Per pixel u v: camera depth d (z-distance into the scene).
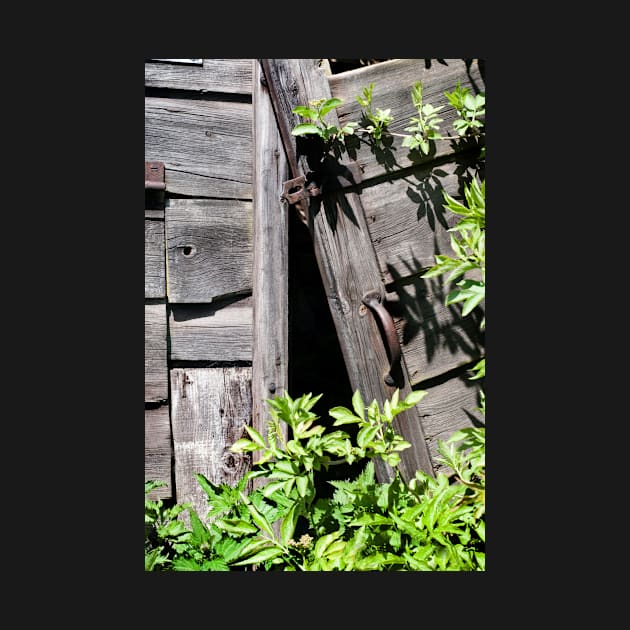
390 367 2.47
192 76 2.56
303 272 3.69
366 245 2.48
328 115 2.46
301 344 3.70
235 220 2.61
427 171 2.54
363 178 2.49
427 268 2.54
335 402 3.60
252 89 2.61
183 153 2.56
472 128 2.55
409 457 2.50
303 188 2.48
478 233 2.23
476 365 2.54
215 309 2.61
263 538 2.11
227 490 2.52
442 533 2.10
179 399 2.58
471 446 2.45
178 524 2.50
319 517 2.41
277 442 2.54
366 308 2.48
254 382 2.60
